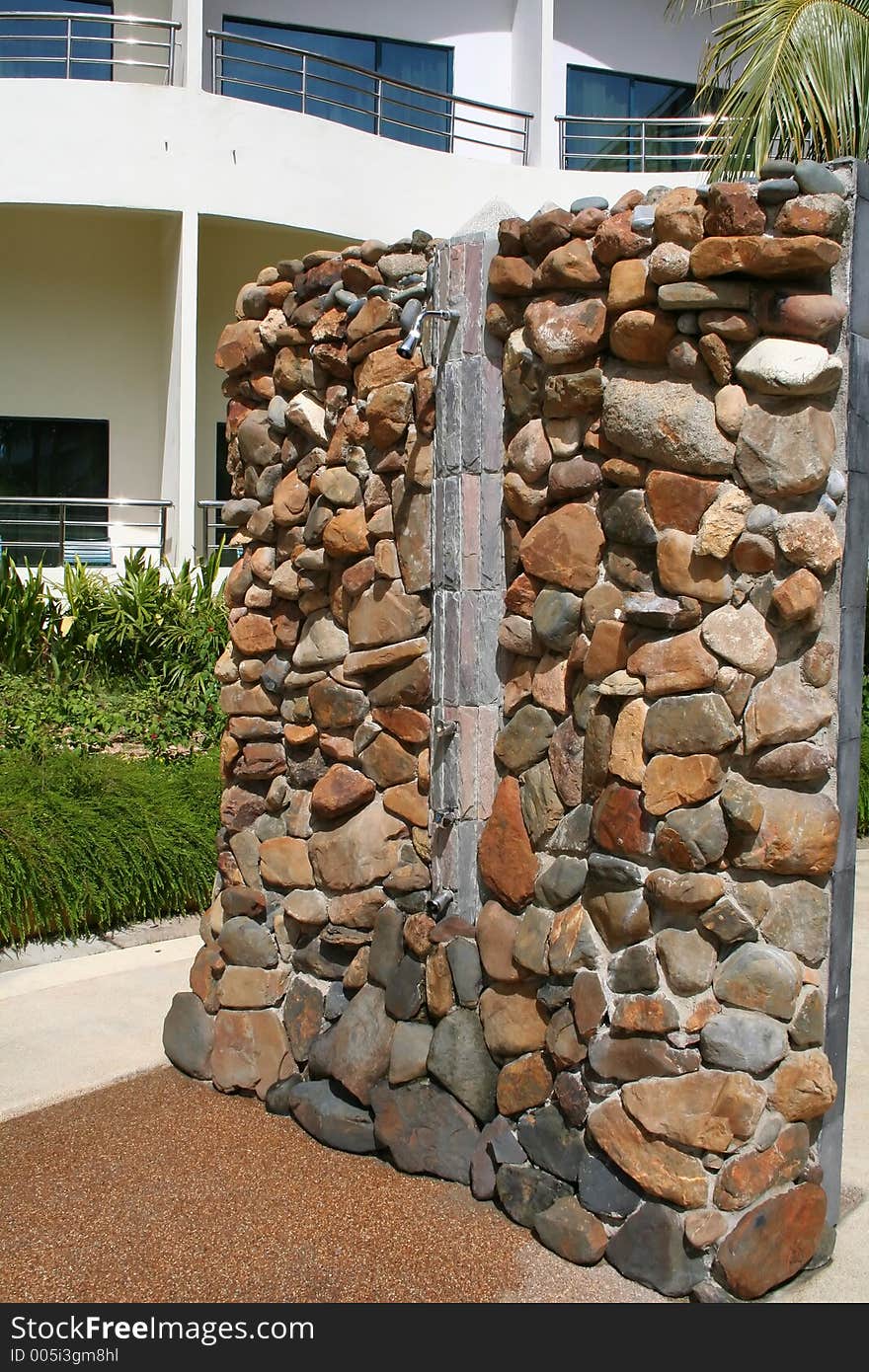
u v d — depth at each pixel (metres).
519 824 3.18
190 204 9.93
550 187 11.74
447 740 3.38
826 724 2.79
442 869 3.40
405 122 12.51
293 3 12.30
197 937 5.82
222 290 11.52
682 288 2.72
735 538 2.76
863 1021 4.80
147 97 9.74
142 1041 4.39
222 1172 3.38
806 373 2.65
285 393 4.00
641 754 2.86
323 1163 3.44
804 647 2.79
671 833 2.79
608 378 2.96
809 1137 2.89
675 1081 2.79
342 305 3.73
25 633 8.04
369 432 3.62
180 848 6.01
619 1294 2.78
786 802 2.77
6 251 10.93
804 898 2.80
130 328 11.29
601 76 13.71
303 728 3.89
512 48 13.16
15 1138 3.62
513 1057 3.19
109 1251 2.98
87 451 11.38
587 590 3.05
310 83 12.42
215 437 11.66
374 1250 2.97
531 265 3.14
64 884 5.59
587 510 3.04
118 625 8.19
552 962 3.01
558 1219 2.94
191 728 7.61
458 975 3.29
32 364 11.10
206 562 10.09
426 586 3.48
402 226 11.01
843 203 2.70
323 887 3.81
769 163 2.70
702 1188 2.75
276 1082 3.84
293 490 3.89
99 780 6.17
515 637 3.22
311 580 3.86
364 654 3.62
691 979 2.79
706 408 2.78
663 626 2.82
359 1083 3.49
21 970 5.26
